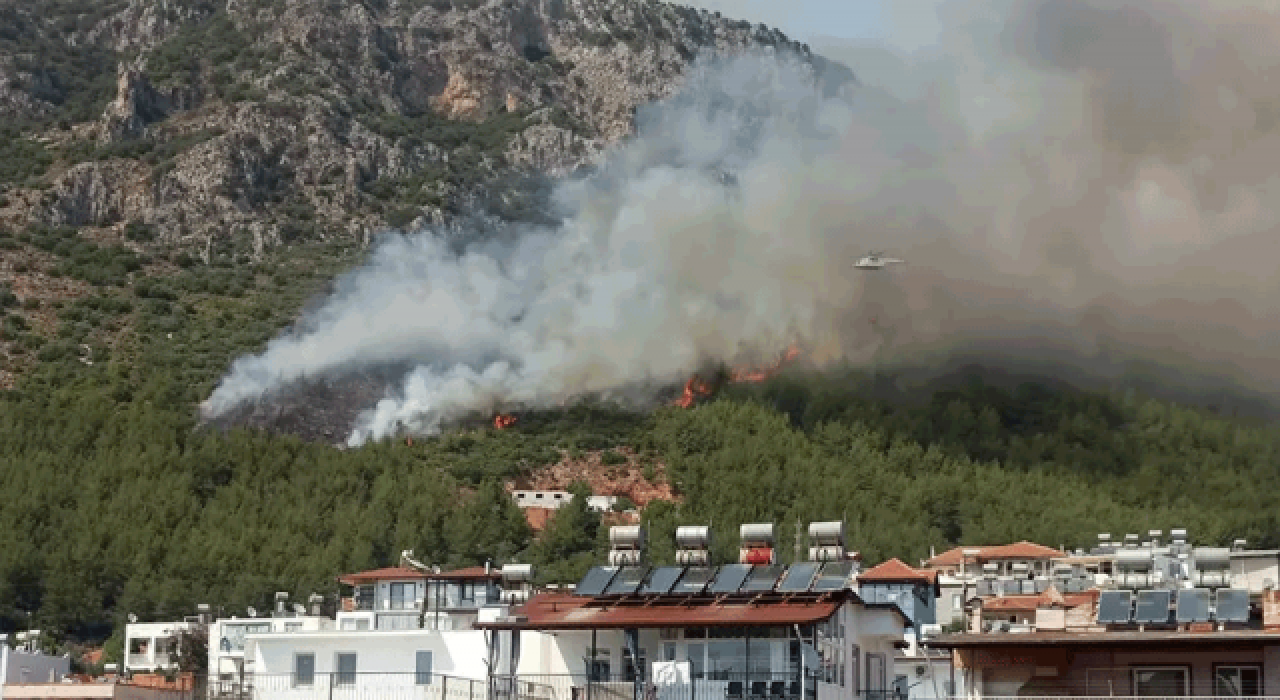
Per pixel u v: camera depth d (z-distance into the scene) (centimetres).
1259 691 7162
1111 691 7188
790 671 7975
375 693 9131
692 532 9000
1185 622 7538
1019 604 13362
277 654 9850
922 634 10356
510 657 8419
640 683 8075
